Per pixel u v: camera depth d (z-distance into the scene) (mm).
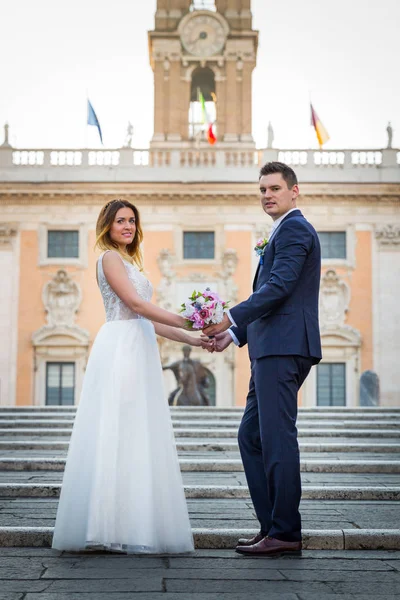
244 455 5367
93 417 5305
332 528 5691
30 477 8273
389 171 35875
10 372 35250
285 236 5254
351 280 35750
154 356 5547
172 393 25703
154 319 5395
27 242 35812
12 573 4469
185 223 35875
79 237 35812
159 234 35875
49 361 35375
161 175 36156
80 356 35312
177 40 40031
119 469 5129
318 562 4828
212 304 5246
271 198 5422
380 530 5312
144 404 5309
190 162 36406
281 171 5430
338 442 12258
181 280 35656
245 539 5320
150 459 5191
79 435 5281
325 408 19641
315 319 5277
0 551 5125
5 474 8570
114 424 5207
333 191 35688
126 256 5719
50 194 35688
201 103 38625
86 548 5074
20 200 35906
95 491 5082
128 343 5441
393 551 5188
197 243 35906
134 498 5082
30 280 35656
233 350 35469
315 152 36438
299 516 5078
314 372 35438
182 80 40031
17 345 35375
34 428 14312
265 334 5191
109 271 5523
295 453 5078
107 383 5324
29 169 36094
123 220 5719
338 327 35406
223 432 12922
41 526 5652
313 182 35625
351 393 35281
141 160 36562
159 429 5328
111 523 5035
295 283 5148
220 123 39906
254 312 5066
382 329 35500
